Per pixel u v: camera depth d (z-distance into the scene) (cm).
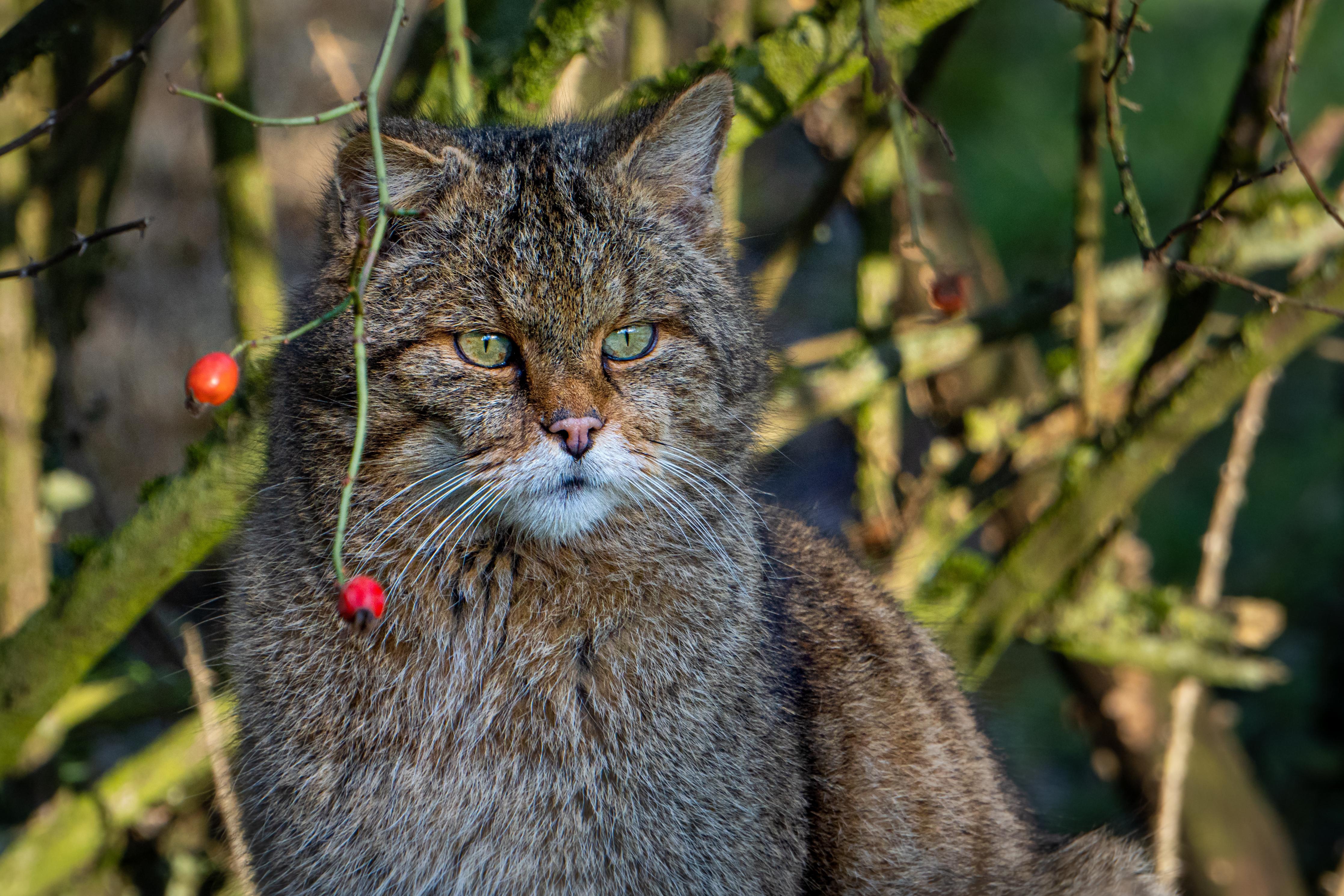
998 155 1936
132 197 1183
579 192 539
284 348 570
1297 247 770
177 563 662
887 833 602
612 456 530
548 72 655
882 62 561
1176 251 889
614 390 536
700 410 561
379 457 529
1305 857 1096
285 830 540
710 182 583
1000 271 1088
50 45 628
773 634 579
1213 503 1466
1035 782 1123
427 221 526
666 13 837
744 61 640
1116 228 1794
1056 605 808
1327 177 1255
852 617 646
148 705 793
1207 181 722
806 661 612
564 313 523
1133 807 949
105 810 753
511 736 534
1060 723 1251
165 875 858
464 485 526
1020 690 1270
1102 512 746
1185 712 798
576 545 546
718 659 549
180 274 1202
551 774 533
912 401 987
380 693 531
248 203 702
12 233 725
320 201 576
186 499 652
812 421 809
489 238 523
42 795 834
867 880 597
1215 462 1546
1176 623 806
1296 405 1596
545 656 537
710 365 562
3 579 752
